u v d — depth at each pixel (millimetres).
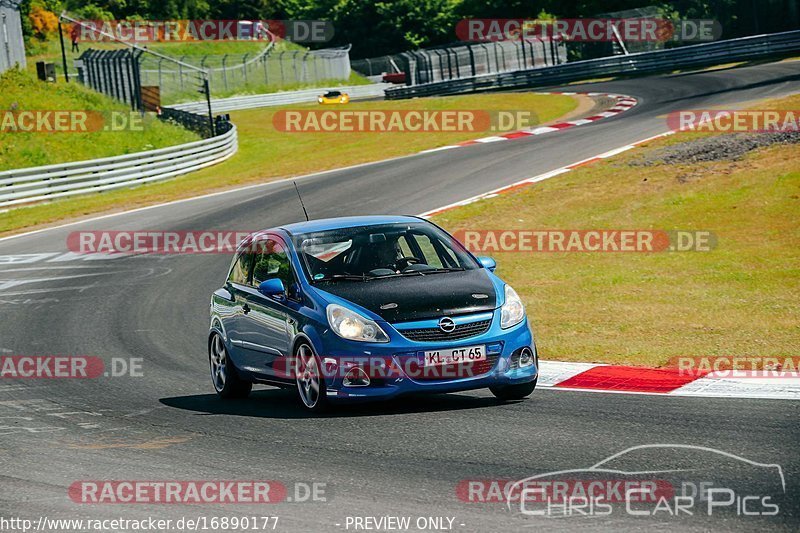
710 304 44469
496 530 18172
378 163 114750
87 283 65000
